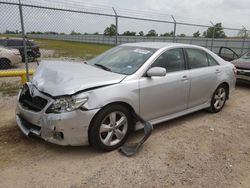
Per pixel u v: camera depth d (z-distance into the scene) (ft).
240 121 17.19
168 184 9.80
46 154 11.53
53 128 10.48
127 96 11.92
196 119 17.07
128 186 9.56
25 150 11.80
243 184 10.11
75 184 9.54
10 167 10.44
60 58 40.57
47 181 9.65
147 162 11.24
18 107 12.38
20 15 20.01
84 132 10.84
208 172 10.77
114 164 10.96
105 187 9.45
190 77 15.29
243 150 12.97
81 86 10.77
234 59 31.63
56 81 11.37
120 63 13.93
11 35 21.94
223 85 18.45
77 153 11.69
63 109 10.39
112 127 11.75
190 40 51.60
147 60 13.44
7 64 35.96
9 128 14.16
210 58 17.53
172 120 16.63
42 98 11.12
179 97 14.85
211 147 13.07
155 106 13.55
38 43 37.58
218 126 16.02
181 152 12.34
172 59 14.69
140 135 13.89
